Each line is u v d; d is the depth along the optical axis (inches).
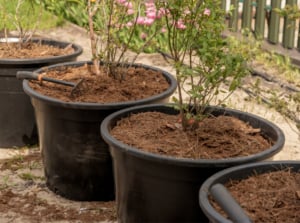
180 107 95.8
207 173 86.8
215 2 96.7
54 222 103.8
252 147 92.9
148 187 89.7
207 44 93.7
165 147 92.2
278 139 92.7
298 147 127.2
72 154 106.9
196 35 95.4
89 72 117.4
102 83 111.6
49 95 109.1
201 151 91.6
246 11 195.3
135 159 89.4
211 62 93.4
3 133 127.0
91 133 105.0
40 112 108.8
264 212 79.3
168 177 87.8
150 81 114.9
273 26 186.4
